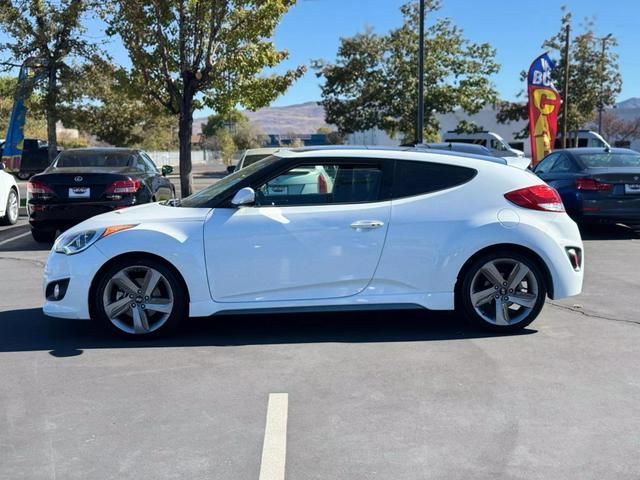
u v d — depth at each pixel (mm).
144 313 5645
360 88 33719
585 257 9766
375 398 4434
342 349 5465
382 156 5840
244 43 14516
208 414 4195
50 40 22406
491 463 3559
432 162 5875
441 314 6547
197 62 14312
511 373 4891
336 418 4125
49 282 5664
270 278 5617
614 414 4176
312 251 5613
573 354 5316
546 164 13039
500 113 42406
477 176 5852
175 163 56000
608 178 11016
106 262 5527
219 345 5582
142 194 10547
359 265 5656
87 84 23438
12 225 13734
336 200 5746
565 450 3703
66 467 3547
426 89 32531
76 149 11789
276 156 5949
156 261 5582
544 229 5773
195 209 5742
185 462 3588
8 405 4355
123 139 33969
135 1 13633
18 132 20703
